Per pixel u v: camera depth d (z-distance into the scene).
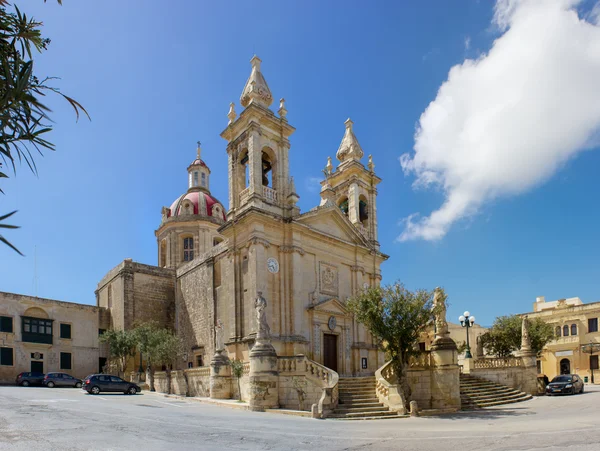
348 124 40.72
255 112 31.02
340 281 34.06
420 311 23.48
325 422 18.20
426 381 24.56
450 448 11.65
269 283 29.03
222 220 55.34
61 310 42.94
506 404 26.48
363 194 39.41
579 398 28.72
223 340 34.03
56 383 36.97
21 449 10.71
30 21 5.20
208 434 13.66
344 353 32.53
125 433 13.48
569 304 59.78
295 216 31.06
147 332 37.44
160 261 54.91
